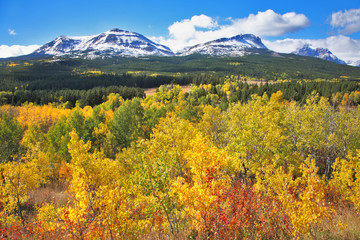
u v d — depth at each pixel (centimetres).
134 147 2409
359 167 1379
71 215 881
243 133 2072
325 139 2855
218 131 3984
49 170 3183
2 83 18050
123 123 5538
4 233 1161
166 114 6109
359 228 1023
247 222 965
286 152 2283
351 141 2861
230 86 15450
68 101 12144
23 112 8938
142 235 1009
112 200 901
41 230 1084
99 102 12738
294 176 2248
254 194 1237
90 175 1271
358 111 3344
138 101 6288
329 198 1498
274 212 1080
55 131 4788
